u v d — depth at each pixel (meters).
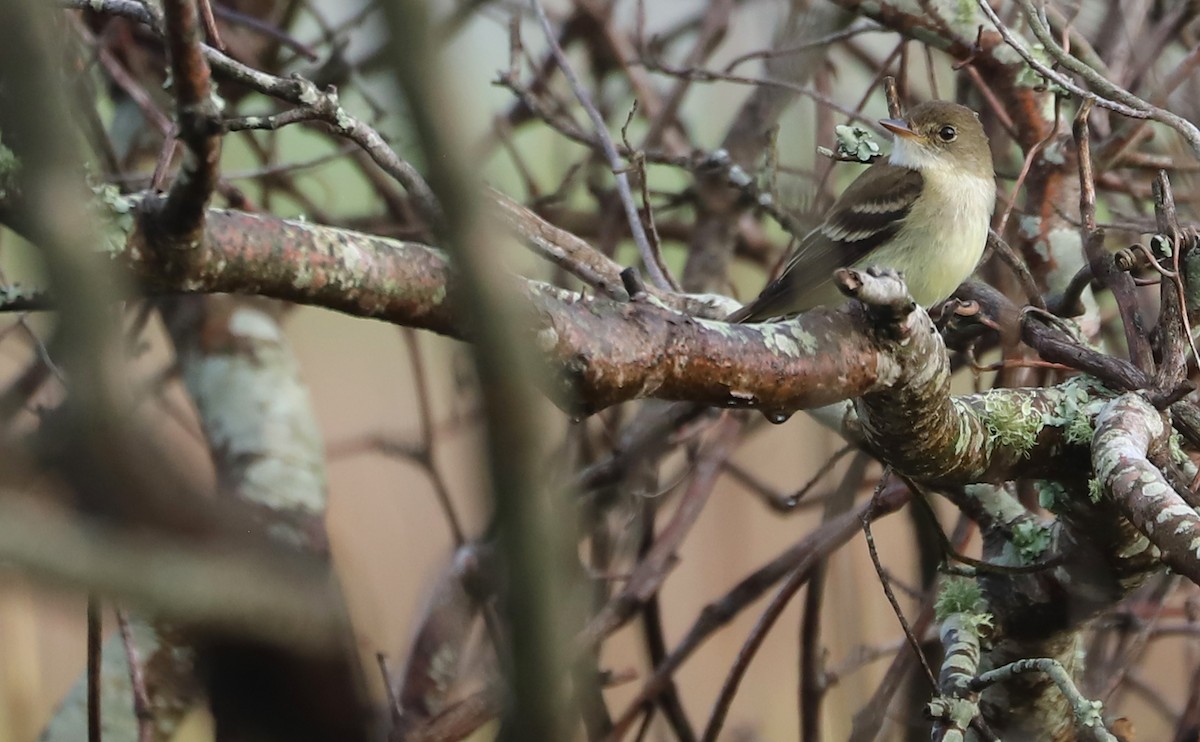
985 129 11.20
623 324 5.51
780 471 12.48
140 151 11.67
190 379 10.42
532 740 3.24
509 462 3.13
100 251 4.02
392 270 5.05
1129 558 7.21
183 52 4.30
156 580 2.99
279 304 11.18
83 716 9.05
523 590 3.21
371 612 4.72
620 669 10.14
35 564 2.83
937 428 6.43
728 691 8.84
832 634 10.24
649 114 12.50
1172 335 6.71
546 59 12.55
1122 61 9.95
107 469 3.05
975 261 10.14
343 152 10.80
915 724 8.51
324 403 12.74
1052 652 7.75
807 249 9.44
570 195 12.14
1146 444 6.28
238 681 3.33
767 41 9.39
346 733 3.43
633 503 10.13
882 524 11.10
